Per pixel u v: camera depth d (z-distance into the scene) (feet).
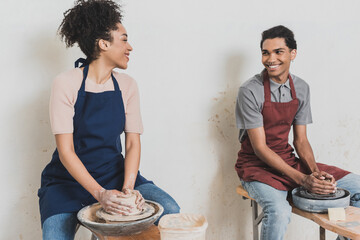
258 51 7.97
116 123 5.73
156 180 7.63
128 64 7.19
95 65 5.61
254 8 7.88
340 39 8.55
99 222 4.57
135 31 7.16
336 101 8.69
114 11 5.48
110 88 5.76
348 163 8.99
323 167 7.01
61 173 5.63
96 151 5.68
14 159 6.81
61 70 6.90
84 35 5.39
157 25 7.28
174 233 3.71
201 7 7.52
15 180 6.86
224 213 8.18
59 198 5.25
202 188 7.96
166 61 7.41
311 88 8.48
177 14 7.38
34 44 6.70
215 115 7.86
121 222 4.46
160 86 7.43
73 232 5.14
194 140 7.79
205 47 7.63
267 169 6.75
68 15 5.57
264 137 6.76
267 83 6.81
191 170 7.84
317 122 8.61
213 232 8.17
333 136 8.79
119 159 5.97
